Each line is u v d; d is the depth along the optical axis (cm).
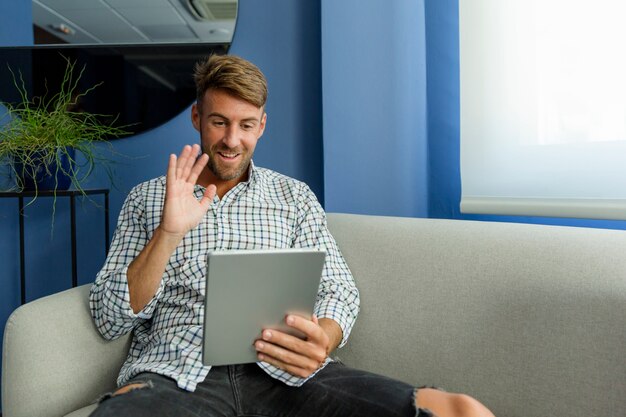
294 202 137
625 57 129
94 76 202
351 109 186
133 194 135
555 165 144
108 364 125
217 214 130
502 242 121
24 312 113
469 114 163
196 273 126
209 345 97
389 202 185
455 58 174
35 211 204
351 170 187
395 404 102
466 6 161
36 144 171
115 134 197
